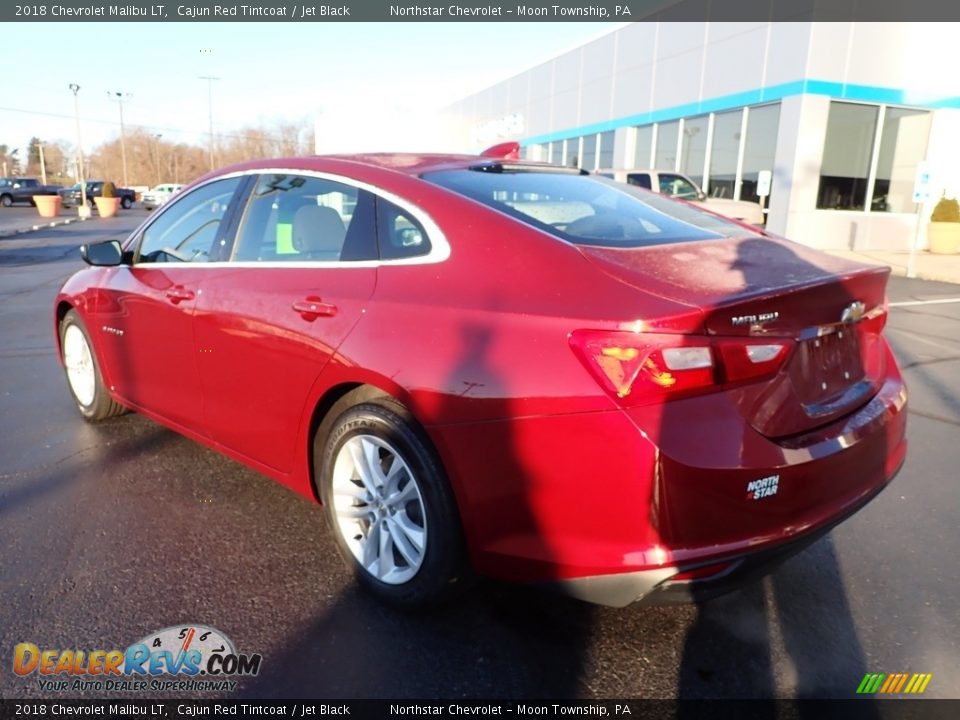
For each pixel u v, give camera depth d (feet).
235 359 10.46
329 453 9.23
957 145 53.72
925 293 36.17
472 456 7.64
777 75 50.42
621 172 46.93
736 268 8.08
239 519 11.05
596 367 6.88
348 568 9.46
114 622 8.48
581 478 7.01
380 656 7.98
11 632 8.25
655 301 6.97
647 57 63.87
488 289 7.89
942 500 12.09
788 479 7.20
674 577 6.91
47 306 31.24
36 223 94.89
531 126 86.33
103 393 14.49
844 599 9.20
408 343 8.15
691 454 6.72
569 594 7.45
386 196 9.37
